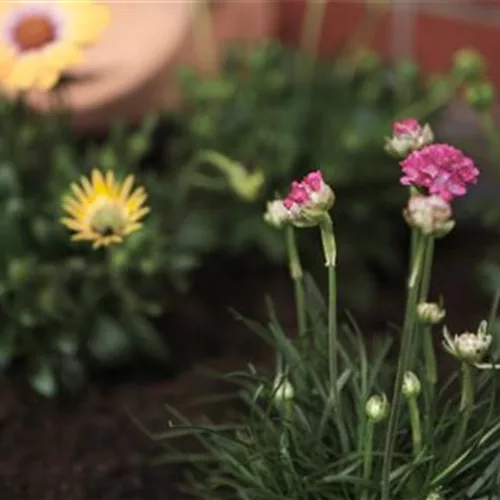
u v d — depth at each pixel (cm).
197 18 88
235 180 72
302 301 59
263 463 57
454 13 86
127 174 74
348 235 79
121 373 73
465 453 55
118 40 85
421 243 51
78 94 84
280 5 93
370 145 79
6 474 66
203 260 80
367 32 89
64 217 69
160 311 73
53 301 70
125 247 71
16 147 75
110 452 67
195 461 61
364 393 56
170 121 88
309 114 82
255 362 73
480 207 80
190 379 72
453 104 86
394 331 74
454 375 57
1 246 71
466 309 76
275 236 77
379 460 55
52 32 70
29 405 70
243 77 86
